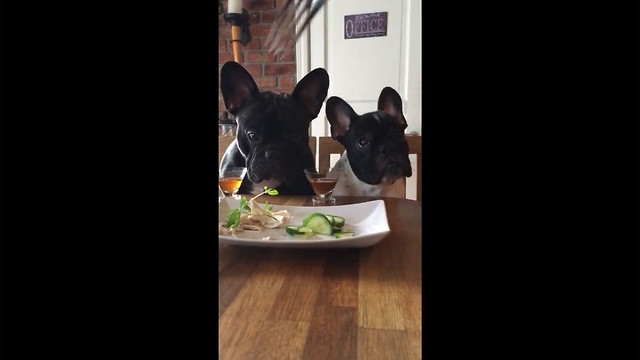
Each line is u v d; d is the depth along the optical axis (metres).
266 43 1.19
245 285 0.44
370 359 0.31
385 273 0.48
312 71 1.05
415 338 0.33
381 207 0.74
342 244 0.54
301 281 0.46
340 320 0.37
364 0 1.11
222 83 1.05
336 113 1.07
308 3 1.15
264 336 0.34
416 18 1.10
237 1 1.15
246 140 1.08
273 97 1.06
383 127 1.06
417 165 1.07
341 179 1.10
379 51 1.13
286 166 1.08
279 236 0.62
